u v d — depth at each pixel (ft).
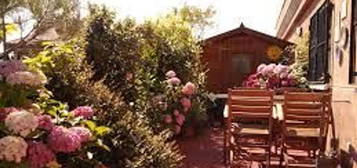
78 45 20.66
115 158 14.07
